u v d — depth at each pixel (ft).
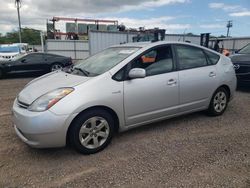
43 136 10.49
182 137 13.47
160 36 58.85
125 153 11.75
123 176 9.86
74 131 11.10
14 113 11.46
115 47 15.25
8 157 11.44
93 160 11.15
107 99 11.62
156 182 9.43
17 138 13.46
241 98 21.98
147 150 12.00
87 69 13.39
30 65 42.19
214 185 9.21
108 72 12.05
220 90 16.49
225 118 16.48
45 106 10.61
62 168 10.52
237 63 24.00
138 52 13.08
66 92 10.97
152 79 13.10
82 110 11.01
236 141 12.97
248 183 9.32
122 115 12.34
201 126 15.05
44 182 9.55
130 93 12.34
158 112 13.58
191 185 9.21
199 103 15.42
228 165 10.59
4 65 40.01
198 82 14.98
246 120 16.15
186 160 11.02
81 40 104.73
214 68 15.96
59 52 102.01
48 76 13.89
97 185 9.32
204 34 63.31
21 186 9.32
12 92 27.02
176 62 14.32
